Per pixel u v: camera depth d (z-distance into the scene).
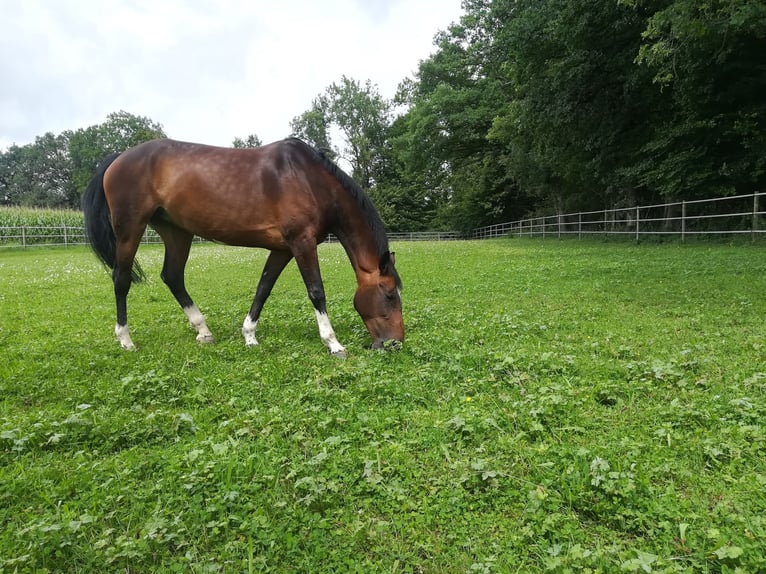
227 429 3.09
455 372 4.00
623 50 17.09
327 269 12.99
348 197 5.00
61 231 29.19
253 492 2.37
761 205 17.09
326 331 4.84
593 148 20.94
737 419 2.95
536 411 3.02
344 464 2.59
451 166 43.91
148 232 32.34
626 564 1.77
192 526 2.12
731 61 14.46
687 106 16.28
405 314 6.57
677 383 3.51
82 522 2.10
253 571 1.88
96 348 5.12
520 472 2.47
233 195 4.82
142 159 5.01
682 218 16.83
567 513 2.15
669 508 2.12
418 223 59.41
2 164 100.62
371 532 2.08
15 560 1.87
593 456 2.52
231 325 6.25
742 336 4.70
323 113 64.69
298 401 3.48
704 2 9.72
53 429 3.02
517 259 14.59
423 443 2.80
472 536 2.05
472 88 35.91
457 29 35.84
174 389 3.78
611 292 7.66
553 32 17.52
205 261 16.64
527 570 1.85
